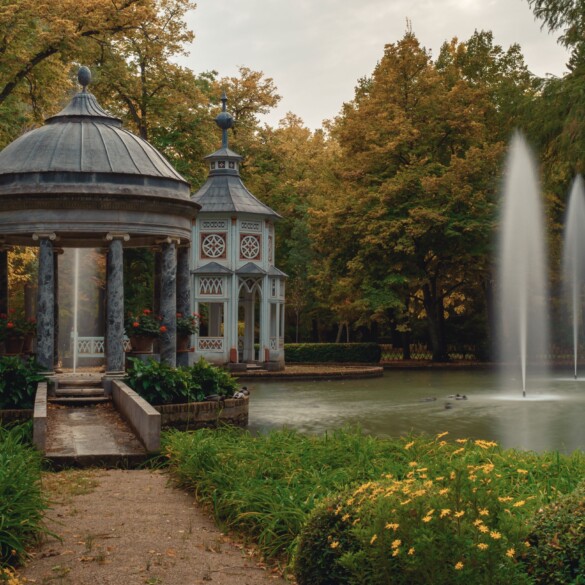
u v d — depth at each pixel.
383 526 5.36
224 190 38.28
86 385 19.45
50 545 8.01
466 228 41.88
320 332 63.09
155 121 42.69
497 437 16.94
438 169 44.88
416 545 5.14
